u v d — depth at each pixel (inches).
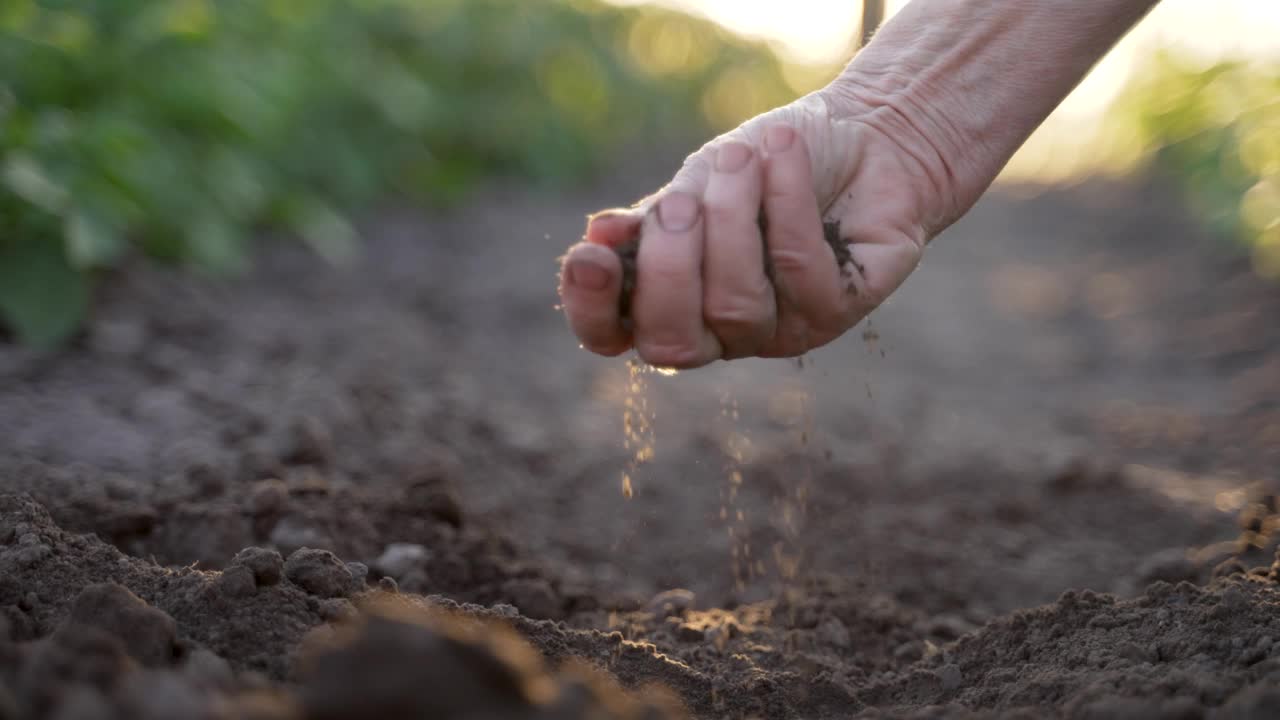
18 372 49.6
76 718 23.9
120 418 45.3
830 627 35.9
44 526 31.9
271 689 27.3
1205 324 96.0
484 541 38.5
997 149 32.2
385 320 77.4
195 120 76.1
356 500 38.9
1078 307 109.8
